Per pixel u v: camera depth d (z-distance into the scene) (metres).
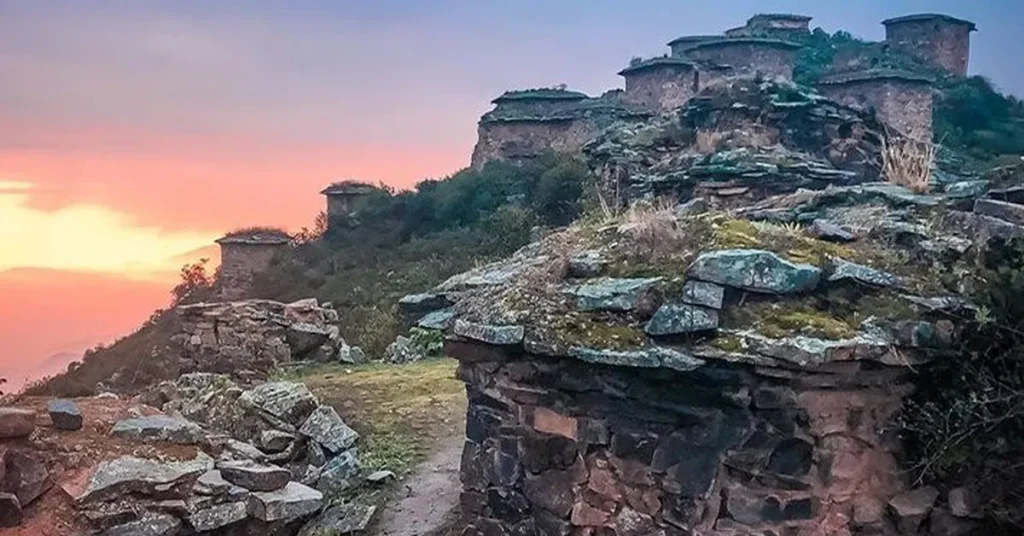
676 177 10.98
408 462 8.67
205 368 14.11
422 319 8.61
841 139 12.46
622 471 5.39
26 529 4.98
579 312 5.59
